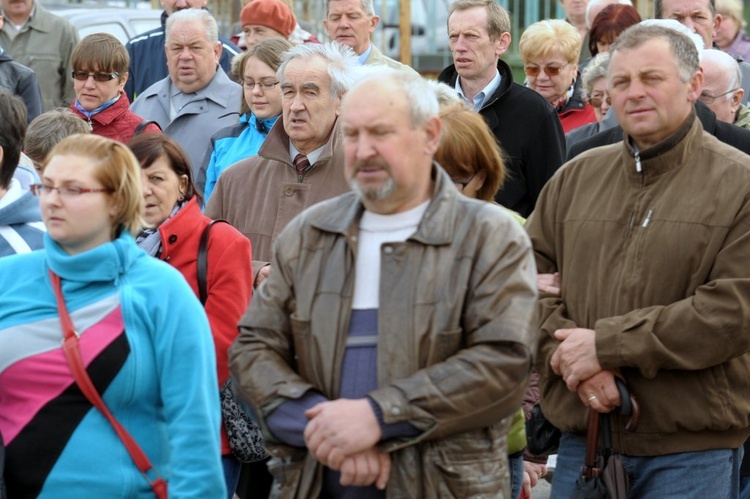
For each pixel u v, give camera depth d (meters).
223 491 5.88
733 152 6.90
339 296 5.66
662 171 6.90
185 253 7.82
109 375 5.68
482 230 5.60
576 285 7.10
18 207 7.04
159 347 5.77
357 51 12.82
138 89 15.30
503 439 5.75
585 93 11.34
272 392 5.62
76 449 5.67
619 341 6.70
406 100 5.55
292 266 5.82
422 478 5.53
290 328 5.84
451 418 5.41
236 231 8.00
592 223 7.09
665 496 6.88
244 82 10.76
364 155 5.50
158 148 7.92
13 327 5.73
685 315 6.61
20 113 7.05
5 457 5.69
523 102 10.90
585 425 7.07
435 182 5.76
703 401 6.80
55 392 5.68
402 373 5.48
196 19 12.46
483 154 7.11
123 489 5.71
